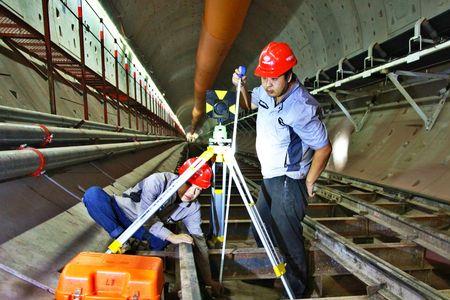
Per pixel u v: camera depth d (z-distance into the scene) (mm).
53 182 3850
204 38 9953
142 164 9023
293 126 2711
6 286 1955
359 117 8930
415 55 5152
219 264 3252
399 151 6695
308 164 2953
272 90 2604
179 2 11188
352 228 4348
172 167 11914
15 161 2918
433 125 6215
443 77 6102
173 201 3051
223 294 3318
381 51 6551
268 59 2516
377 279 2633
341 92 8930
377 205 5027
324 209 5316
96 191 3156
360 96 8859
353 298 2449
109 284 1756
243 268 3240
